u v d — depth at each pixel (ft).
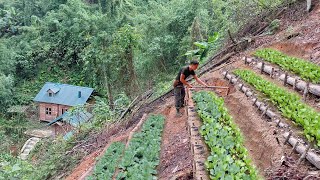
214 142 23.09
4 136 91.91
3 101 114.73
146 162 28.22
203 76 48.21
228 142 22.62
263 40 48.62
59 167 43.55
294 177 17.44
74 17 126.62
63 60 130.00
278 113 25.75
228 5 65.05
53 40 131.44
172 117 39.45
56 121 89.86
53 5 147.23
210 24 77.61
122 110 57.57
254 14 58.18
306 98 26.94
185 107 37.24
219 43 63.93
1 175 39.78
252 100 30.45
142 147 31.91
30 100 120.88
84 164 39.96
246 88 33.76
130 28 69.92
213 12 80.69
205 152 23.40
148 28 89.35
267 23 52.54
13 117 112.27
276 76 34.63
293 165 18.62
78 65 124.88
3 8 155.94
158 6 97.45
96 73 94.32
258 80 33.63
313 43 37.68
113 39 74.33
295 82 29.50
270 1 54.60
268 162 20.38
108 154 36.09
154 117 41.11
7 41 133.59
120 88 71.87
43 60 131.23
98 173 32.32
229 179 17.79
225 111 29.14
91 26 102.83
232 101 33.60
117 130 48.06
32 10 148.05
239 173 18.19
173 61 85.46
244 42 51.42
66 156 45.73
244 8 59.57
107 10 115.34
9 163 44.96
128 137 38.88
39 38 132.57
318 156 17.87
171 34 88.33
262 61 40.29
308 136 19.88
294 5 50.75
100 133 50.26
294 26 46.03
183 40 79.51
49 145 59.52
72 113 62.95
